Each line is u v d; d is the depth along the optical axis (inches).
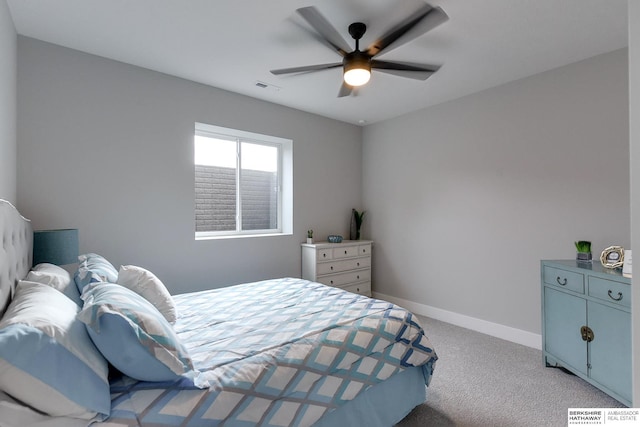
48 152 93.5
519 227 118.5
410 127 157.3
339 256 156.1
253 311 78.7
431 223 148.2
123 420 41.0
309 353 58.8
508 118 121.0
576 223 104.9
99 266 74.6
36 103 91.6
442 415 75.2
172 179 116.3
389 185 167.3
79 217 98.6
